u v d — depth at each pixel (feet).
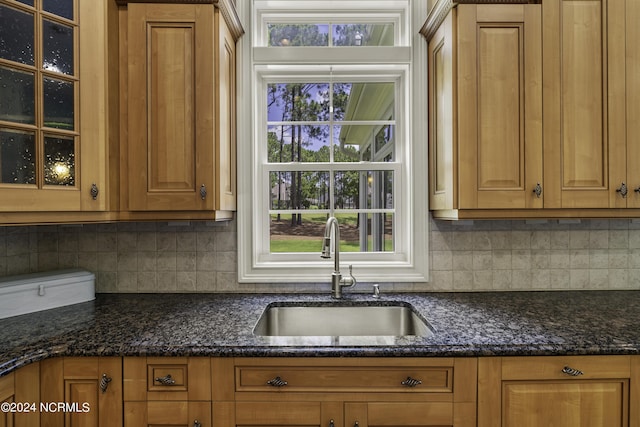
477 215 4.37
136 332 3.69
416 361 3.37
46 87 3.75
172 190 4.28
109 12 4.19
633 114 4.34
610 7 4.33
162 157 4.28
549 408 3.40
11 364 3.03
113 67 4.24
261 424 3.38
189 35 4.30
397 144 5.82
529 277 5.47
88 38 4.03
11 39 3.57
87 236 5.39
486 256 5.48
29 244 5.12
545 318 4.14
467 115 4.30
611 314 4.28
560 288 5.48
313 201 5.84
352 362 3.37
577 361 3.40
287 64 5.49
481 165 4.31
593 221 5.49
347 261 5.68
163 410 3.36
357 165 5.79
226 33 4.77
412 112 5.46
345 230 5.85
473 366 3.38
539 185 4.28
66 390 3.33
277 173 5.83
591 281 5.49
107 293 5.39
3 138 3.51
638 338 3.51
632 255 5.49
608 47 4.33
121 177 4.28
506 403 3.39
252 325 3.93
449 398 3.37
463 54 4.30
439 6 4.55
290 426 3.38
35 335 3.59
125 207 4.29
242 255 5.40
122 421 3.35
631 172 4.33
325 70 5.69
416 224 5.45
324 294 5.37
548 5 4.30
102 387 3.32
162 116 4.28
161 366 3.37
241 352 3.31
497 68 4.31
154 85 4.28
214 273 5.43
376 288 5.18
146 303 4.85
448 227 5.48
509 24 4.31
